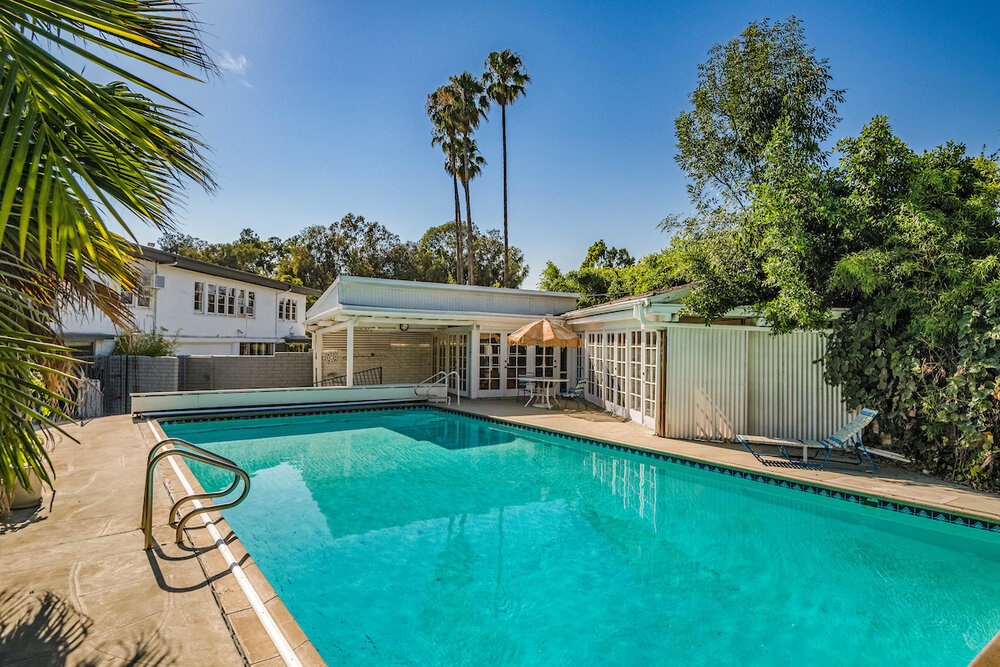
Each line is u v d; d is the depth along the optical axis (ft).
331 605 12.42
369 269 128.57
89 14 5.61
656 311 28.30
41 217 5.48
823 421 27.40
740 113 39.91
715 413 28.81
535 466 26.32
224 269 62.08
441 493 21.68
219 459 12.80
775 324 25.98
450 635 11.17
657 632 11.39
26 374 7.41
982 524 16.30
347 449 30.22
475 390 49.67
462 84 84.17
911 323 22.35
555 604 12.60
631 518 18.80
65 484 18.66
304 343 84.33
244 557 12.01
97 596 10.05
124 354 43.39
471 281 90.99
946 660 10.36
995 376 19.47
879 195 25.11
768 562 15.12
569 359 52.75
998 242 22.90
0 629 8.76
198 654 8.13
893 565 14.96
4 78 5.27
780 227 25.88
